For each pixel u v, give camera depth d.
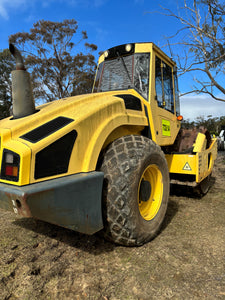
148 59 3.05
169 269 1.96
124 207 2.07
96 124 2.07
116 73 3.25
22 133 1.79
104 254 2.19
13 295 1.67
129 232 2.13
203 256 2.14
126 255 2.17
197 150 3.50
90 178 1.85
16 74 2.05
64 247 2.32
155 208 2.60
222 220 2.99
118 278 1.85
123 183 2.07
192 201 3.85
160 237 2.53
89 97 2.40
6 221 2.97
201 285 1.76
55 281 1.82
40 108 2.26
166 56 3.54
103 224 2.16
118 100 2.40
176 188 4.41
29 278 1.84
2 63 22.59
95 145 1.99
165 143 3.38
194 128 4.09
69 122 1.88
